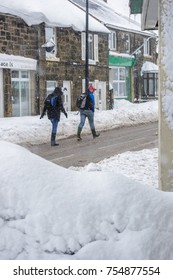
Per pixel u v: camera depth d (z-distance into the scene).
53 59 26.66
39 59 25.47
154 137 18.11
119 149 14.32
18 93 24.80
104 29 31.58
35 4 25.25
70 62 28.23
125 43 38.25
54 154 13.55
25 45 24.62
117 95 37.62
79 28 27.67
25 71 25.22
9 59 23.17
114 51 36.78
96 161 11.92
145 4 7.71
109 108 32.56
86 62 26.50
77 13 29.81
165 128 6.20
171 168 6.18
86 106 17.22
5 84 23.42
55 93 15.66
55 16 25.92
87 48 26.50
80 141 16.94
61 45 27.52
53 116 15.63
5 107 23.47
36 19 24.25
